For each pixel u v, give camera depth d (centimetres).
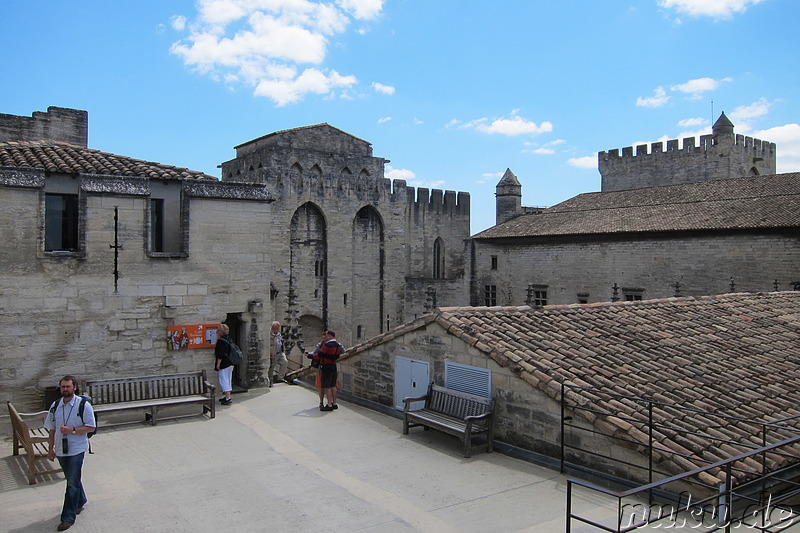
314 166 5412
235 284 2072
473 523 1015
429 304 5900
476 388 1491
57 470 1253
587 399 1249
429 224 6812
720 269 3859
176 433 1571
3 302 1695
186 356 1977
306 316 5425
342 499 1126
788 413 1395
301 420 1702
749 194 4169
